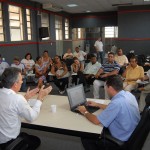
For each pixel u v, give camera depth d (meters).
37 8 9.02
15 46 7.67
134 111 1.93
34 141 2.07
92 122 1.95
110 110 1.86
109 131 1.98
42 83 5.33
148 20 10.11
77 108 2.28
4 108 1.73
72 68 5.93
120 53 6.60
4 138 1.76
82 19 12.91
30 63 6.69
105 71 4.77
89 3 9.34
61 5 9.77
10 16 7.42
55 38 11.02
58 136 3.13
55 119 2.06
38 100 2.04
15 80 1.79
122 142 1.89
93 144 2.03
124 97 1.91
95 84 4.71
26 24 8.38
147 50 10.38
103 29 13.16
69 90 2.35
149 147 2.71
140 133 1.71
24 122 1.98
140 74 4.36
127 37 10.54
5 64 6.14
